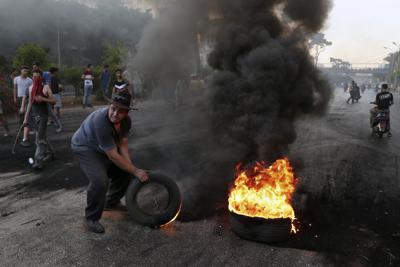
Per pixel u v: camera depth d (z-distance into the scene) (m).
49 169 5.77
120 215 3.95
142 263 3.01
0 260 3.02
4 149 7.05
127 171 3.65
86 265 2.96
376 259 3.20
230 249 3.26
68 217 3.90
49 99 5.66
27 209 4.13
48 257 3.08
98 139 3.44
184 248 3.27
